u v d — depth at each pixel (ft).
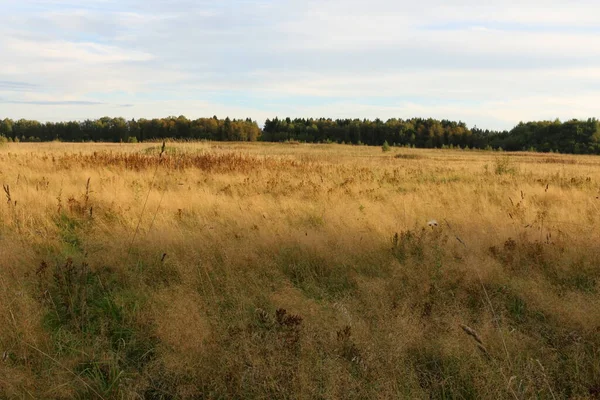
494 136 368.48
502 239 16.08
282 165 44.39
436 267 12.69
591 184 34.04
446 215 20.61
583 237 15.90
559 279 12.81
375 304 10.78
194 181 31.42
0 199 21.18
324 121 409.28
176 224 17.66
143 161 39.58
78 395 7.91
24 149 72.64
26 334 9.20
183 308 10.01
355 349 8.68
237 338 8.97
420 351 9.04
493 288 12.04
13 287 11.16
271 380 7.93
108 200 22.17
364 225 17.66
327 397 7.55
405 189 31.89
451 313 10.29
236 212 20.26
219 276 12.34
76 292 11.14
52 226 17.74
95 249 14.67
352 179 33.91
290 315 9.52
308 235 15.81
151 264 13.44
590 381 8.21
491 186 32.12
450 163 78.74
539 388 7.97
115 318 10.50
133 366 8.87
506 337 9.27
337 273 13.24
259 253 14.23
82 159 40.86
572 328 10.02
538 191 28.89
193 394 8.01
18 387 7.85
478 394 7.83
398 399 7.57
